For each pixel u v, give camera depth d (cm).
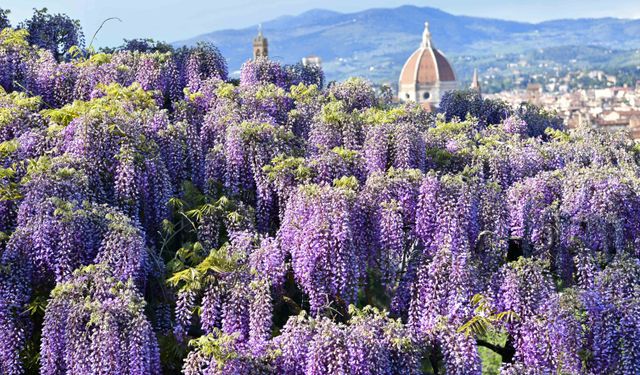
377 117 1983
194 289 1459
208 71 2473
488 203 1702
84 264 1430
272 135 1823
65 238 1419
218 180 1836
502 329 1538
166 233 1669
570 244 1698
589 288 1550
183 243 1692
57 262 1413
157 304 1529
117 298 1307
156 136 1838
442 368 1494
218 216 1680
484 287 1538
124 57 2327
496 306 1487
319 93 2408
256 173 1767
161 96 2222
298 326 1330
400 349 1325
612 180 1759
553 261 1728
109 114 1720
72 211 1442
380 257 1578
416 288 1512
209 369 1266
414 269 1553
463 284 1478
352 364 1270
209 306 1424
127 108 1936
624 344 1444
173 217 1761
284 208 1722
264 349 1331
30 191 1511
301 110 2250
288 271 1553
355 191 1634
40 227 1423
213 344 1282
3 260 1409
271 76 2609
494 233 1658
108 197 1659
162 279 1541
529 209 1761
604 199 1742
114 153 1664
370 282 1614
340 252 1460
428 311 1476
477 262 1580
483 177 1966
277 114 2183
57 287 1323
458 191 1630
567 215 1736
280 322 1549
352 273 1469
